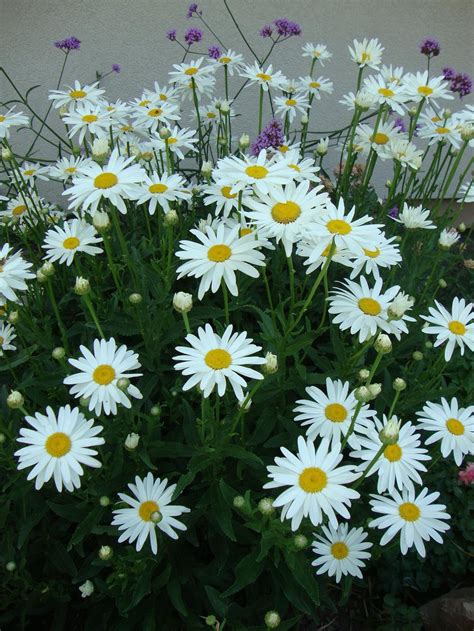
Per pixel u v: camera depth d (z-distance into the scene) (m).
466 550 0.62
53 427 0.45
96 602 0.57
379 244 0.57
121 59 1.12
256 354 0.63
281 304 0.55
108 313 0.63
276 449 0.59
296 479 0.42
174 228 0.76
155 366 0.62
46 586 0.55
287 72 1.17
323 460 0.43
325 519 0.51
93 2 1.06
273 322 0.54
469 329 0.57
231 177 0.51
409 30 1.14
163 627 0.55
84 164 0.79
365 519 0.53
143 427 0.58
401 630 0.60
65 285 0.73
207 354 0.44
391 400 0.61
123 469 0.55
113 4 1.07
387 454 0.50
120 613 0.51
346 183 0.81
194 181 1.15
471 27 1.14
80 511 0.53
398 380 0.49
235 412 0.54
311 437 0.51
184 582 0.54
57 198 1.20
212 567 0.55
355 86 1.19
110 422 0.53
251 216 0.49
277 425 0.59
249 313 0.71
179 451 0.53
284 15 1.11
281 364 0.55
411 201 1.03
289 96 0.97
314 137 1.23
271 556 0.51
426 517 0.49
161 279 0.63
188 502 0.56
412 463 0.50
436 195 1.26
